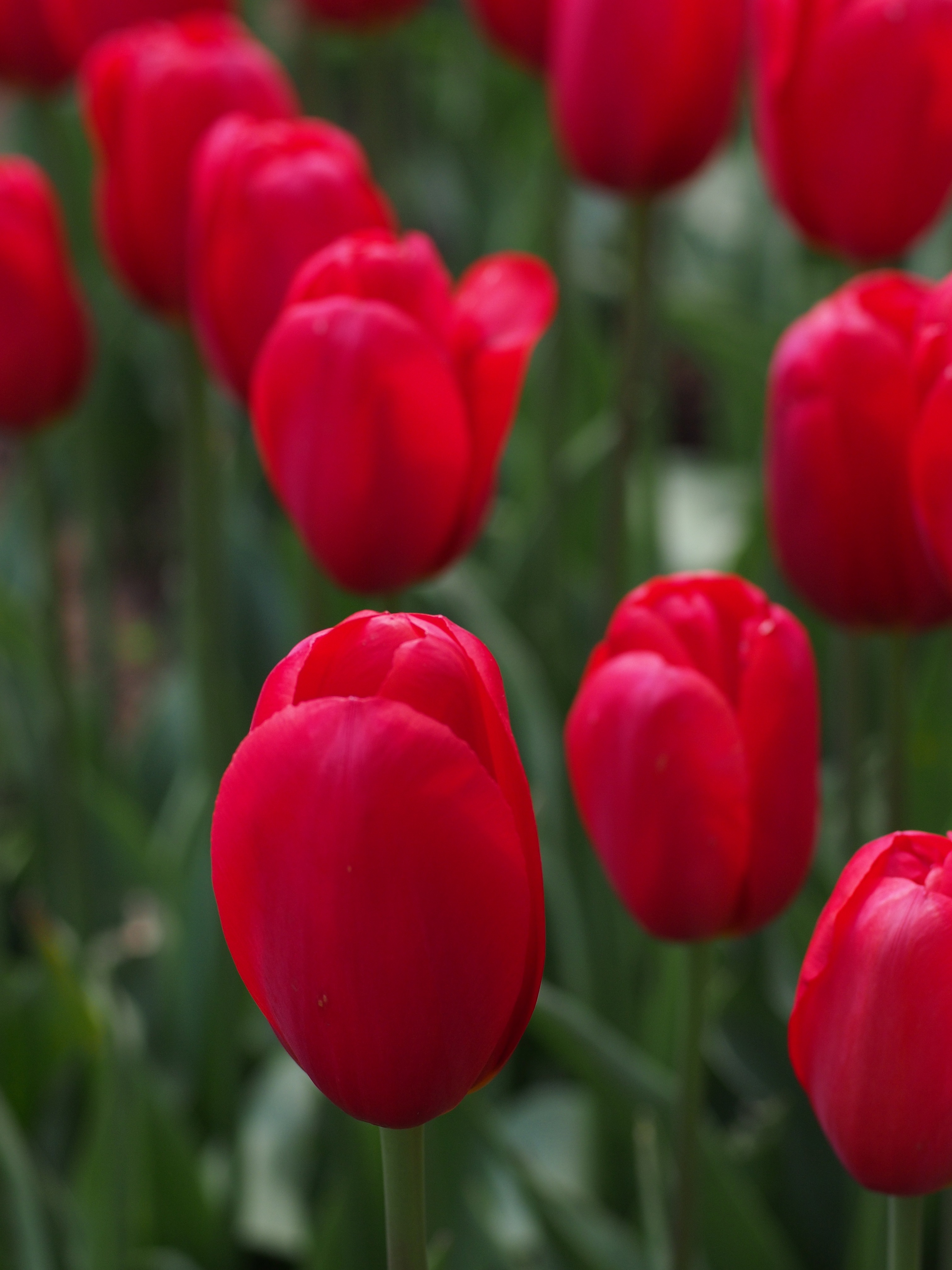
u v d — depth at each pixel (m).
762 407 1.91
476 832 0.91
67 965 1.21
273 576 1.64
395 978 0.92
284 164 1.11
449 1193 1.17
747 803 1.01
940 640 1.26
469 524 1.09
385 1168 0.95
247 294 1.12
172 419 2.42
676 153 1.21
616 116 1.20
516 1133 1.37
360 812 0.91
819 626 1.46
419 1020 0.92
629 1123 1.20
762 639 1.00
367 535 1.08
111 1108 1.18
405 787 0.91
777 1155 1.24
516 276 1.09
